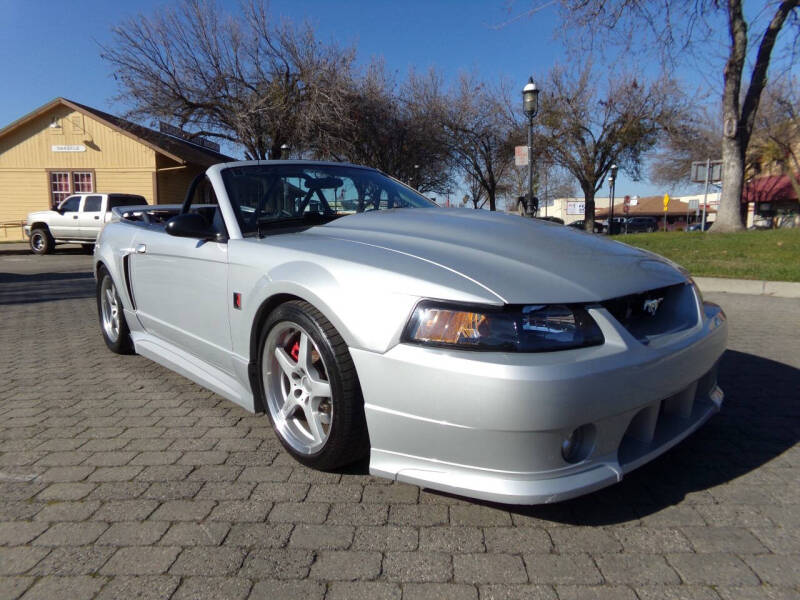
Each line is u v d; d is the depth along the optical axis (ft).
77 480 8.41
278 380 9.12
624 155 101.40
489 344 6.46
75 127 75.61
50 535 7.02
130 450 9.44
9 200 77.66
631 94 97.09
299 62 73.15
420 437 6.87
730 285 25.95
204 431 10.23
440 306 6.75
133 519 7.35
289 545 6.77
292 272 8.21
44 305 25.50
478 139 102.22
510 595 5.91
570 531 7.05
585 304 6.96
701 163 51.24
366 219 10.07
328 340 7.56
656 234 49.75
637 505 7.65
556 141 99.91
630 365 6.77
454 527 7.14
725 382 12.69
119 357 15.44
